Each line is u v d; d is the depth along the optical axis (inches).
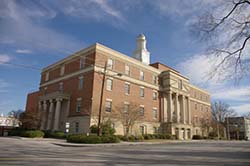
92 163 426.0
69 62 1727.4
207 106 2773.1
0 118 2506.2
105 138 1105.4
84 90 1513.3
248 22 435.2
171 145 1133.1
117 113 1488.7
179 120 2028.8
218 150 850.1
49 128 1595.7
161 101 1961.1
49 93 1782.7
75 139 1068.5
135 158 535.2
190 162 486.6
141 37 2175.2
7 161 409.7
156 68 2006.6
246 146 1130.0
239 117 3725.4
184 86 2153.1
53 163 405.4
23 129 1608.0
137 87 1760.6
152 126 1815.9
